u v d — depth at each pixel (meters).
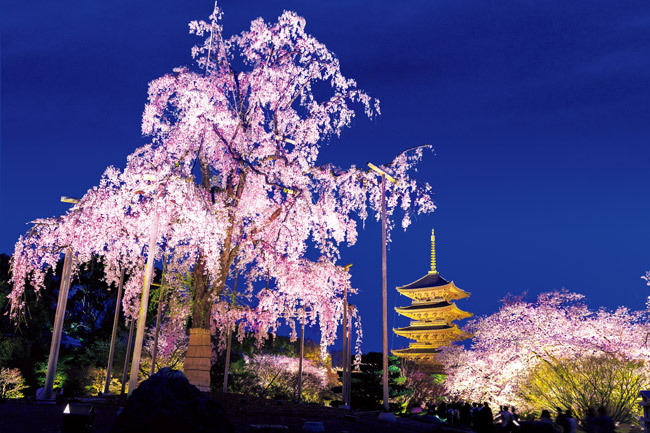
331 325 24.36
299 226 23.52
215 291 22.30
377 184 24.45
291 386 47.31
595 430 14.45
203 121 21.16
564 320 35.59
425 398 52.94
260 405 21.31
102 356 45.34
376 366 40.66
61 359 45.28
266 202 23.62
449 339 80.75
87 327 52.06
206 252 20.56
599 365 30.36
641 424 29.47
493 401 36.81
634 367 30.14
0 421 14.57
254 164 24.08
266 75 22.95
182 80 22.30
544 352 34.22
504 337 37.59
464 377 39.56
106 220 21.05
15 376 37.56
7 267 46.38
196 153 22.72
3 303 41.72
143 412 8.77
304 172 23.80
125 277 51.47
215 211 21.41
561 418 15.01
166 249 24.36
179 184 19.83
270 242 24.00
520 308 36.81
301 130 23.69
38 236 21.86
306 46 23.55
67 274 24.06
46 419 15.38
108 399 21.39
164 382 9.05
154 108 21.91
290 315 23.97
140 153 22.36
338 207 24.27
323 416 21.11
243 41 23.34
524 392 36.06
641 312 34.66
